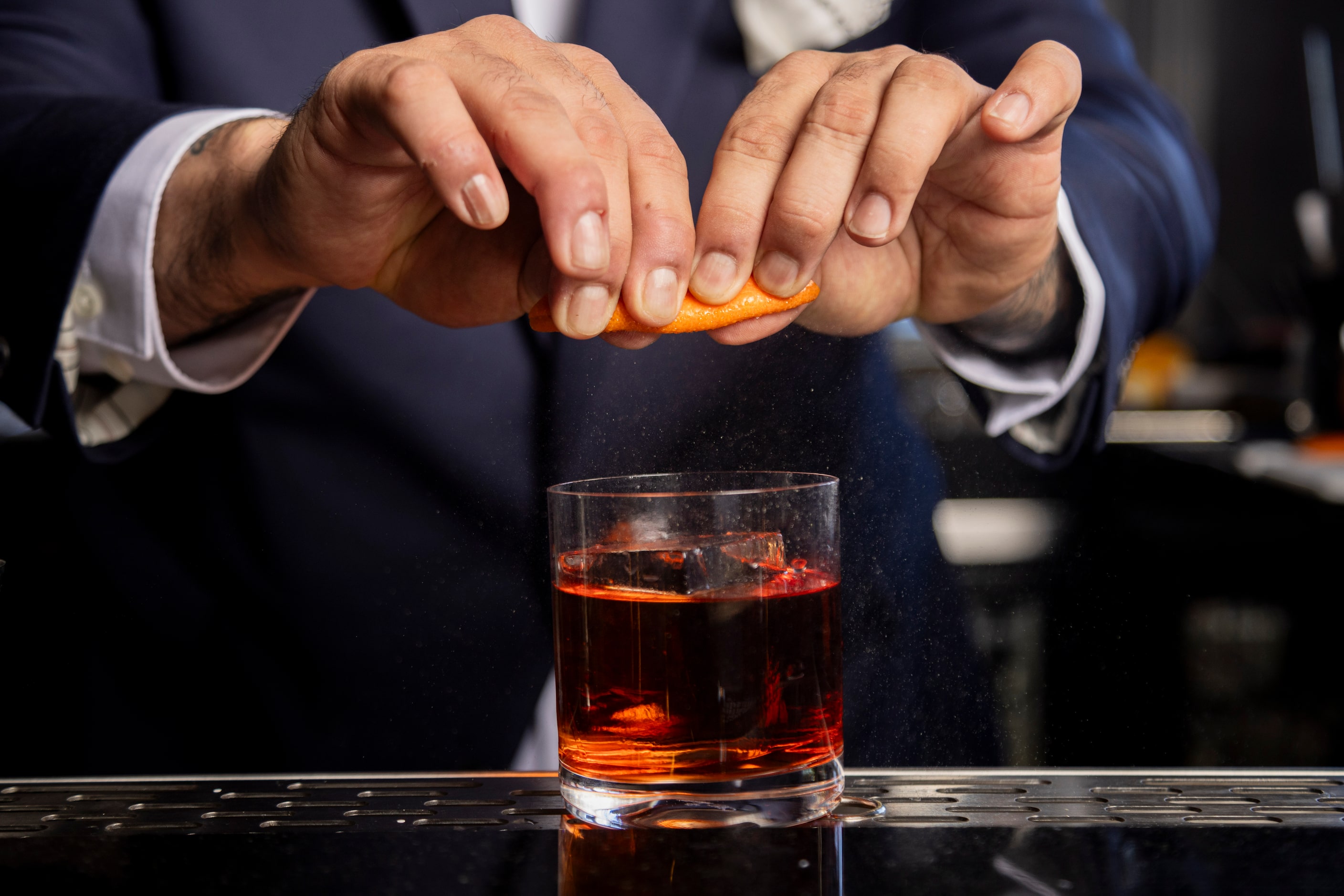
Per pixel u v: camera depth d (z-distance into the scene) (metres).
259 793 0.55
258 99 0.84
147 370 0.74
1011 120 0.54
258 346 0.74
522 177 0.50
